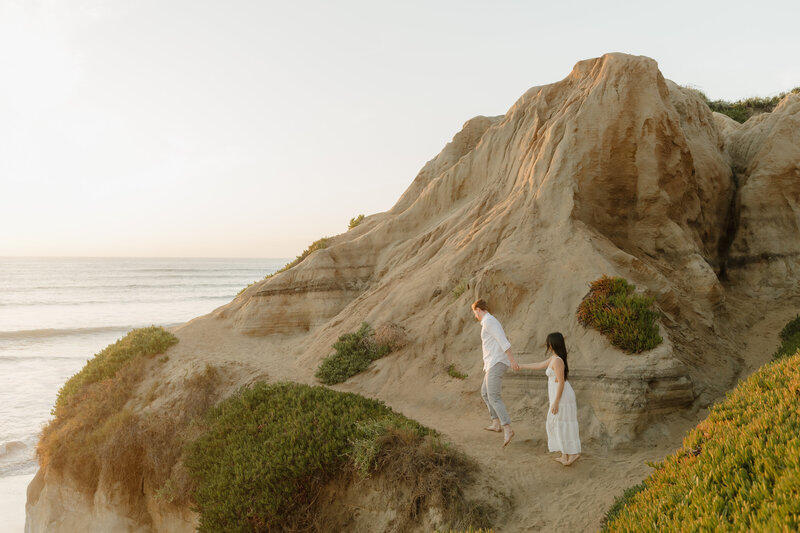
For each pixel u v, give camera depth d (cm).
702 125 1645
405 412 1084
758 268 1502
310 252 2358
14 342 4272
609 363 972
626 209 1384
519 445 891
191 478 1005
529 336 1105
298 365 1497
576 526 670
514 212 1433
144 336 1739
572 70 1731
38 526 1312
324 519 806
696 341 1164
